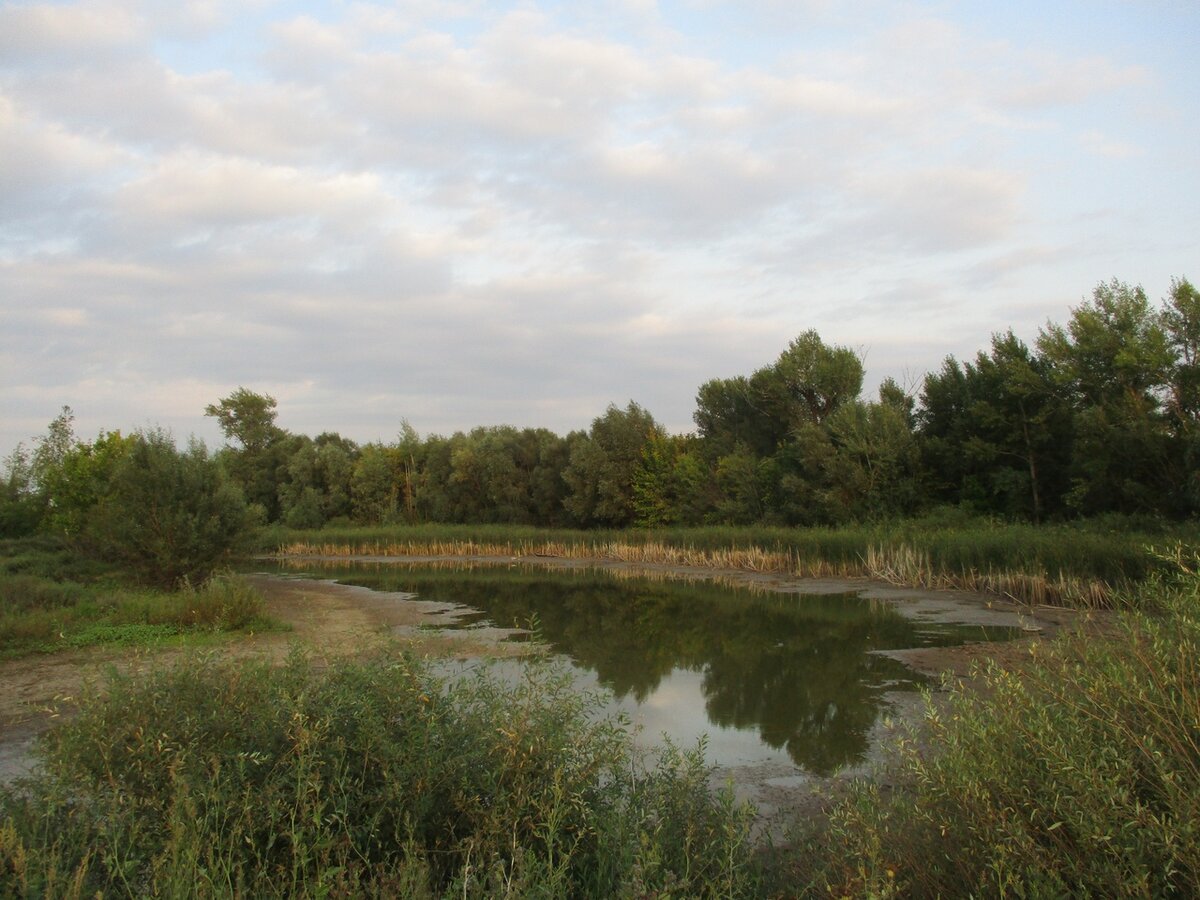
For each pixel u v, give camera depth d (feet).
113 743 14.94
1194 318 83.20
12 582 62.59
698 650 51.11
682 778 17.85
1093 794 11.55
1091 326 90.68
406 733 15.98
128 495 74.23
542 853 13.93
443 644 51.08
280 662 41.75
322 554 157.89
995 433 103.55
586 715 23.53
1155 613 18.70
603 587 92.79
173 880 11.32
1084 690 14.67
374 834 14.05
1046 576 64.44
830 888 13.35
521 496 181.06
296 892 12.02
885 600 71.67
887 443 112.68
